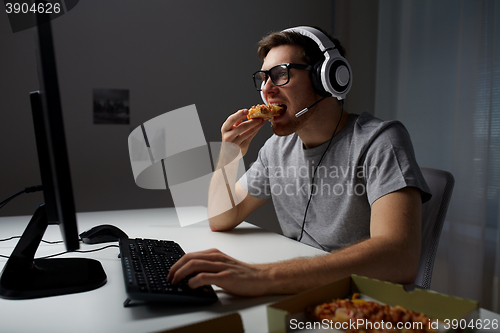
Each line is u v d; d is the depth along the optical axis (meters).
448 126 1.95
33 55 2.18
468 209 1.79
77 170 2.29
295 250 1.01
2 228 1.32
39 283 0.74
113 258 0.95
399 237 0.78
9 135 2.16
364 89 2.53
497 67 1.69
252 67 2.65
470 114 1.78
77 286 0.73
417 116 2.11
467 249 1.80
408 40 2.17
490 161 1.74
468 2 1.78
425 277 0.99
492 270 1.76
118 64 2.35
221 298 0.68
